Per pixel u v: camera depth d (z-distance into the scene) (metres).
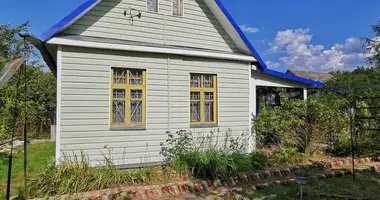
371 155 11.45
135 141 8.99
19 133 12.06
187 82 9.98
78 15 8.02
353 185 7.82
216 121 10.52
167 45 9.67
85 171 7.01
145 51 9.12
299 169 9.25
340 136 11.61
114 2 8.90
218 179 7.88
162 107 9.47
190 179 7.82
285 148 10.42
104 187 6.88
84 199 6.33
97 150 8.45
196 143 9.98
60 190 6.43
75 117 8.20
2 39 16.08
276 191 7.45
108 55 8.70
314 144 10.86
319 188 7.48
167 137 9.47
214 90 10.60
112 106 8.76
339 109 11.06
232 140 10.66
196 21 10.32
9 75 5.02
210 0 10.02
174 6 9.97
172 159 8.72
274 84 12.77
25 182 6.47
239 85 11.12
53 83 20.45
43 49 8.75
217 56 10.48
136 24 9.20
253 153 9.83
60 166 7.01
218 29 10.79
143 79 9.25
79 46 8.27
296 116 10.70
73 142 8.15
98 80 8.53
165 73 9.58
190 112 10.07
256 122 11.33
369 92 13.05
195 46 10.25
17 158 11.63
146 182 7.42
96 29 8.62
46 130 19.97
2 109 8.70
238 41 10.89
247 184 7.98
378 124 11.76
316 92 13.02
